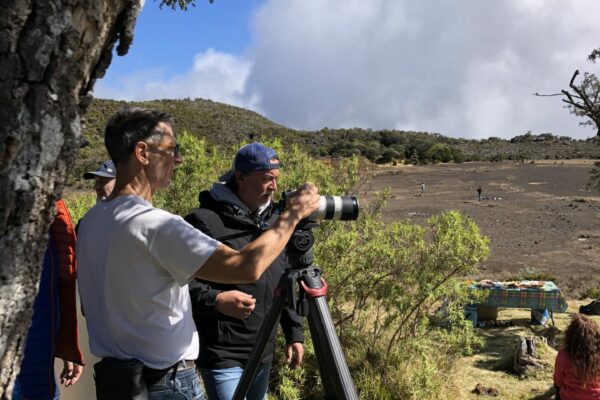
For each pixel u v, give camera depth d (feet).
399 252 18.85
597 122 44.68
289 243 6.95
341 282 18.28
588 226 105.91
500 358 24.16
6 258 4.00
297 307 6.84
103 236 6.07
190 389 6.50
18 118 3.77
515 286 32.19
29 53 3.72
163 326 6.17
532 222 113.19
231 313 8.28
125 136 6.16
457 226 19.54
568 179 205.57
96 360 9.53
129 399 5.96
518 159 317.22
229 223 9.01
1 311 4.08
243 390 7.27
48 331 6.12
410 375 17.60
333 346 6.55
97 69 4.31
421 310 19.89
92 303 6.42
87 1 3.86
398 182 204.95
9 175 3.84
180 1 14.29
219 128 382.22
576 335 14.10
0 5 3.61
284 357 17.19
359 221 19.65
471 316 31.19
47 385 6.08
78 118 4.12
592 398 13.96
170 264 5.86
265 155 9.12
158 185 6.42
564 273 66.23
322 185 19.26
